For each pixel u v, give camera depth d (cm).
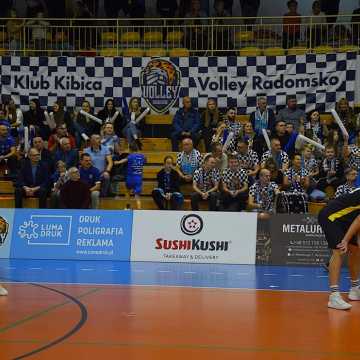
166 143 2238
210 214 1669
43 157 1938
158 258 1667
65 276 1340
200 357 688
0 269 1459
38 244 1712
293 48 2373
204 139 2130
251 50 2355
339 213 1011
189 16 2559
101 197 1923
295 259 1619
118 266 1545
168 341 758
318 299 1070
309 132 2019
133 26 2466
